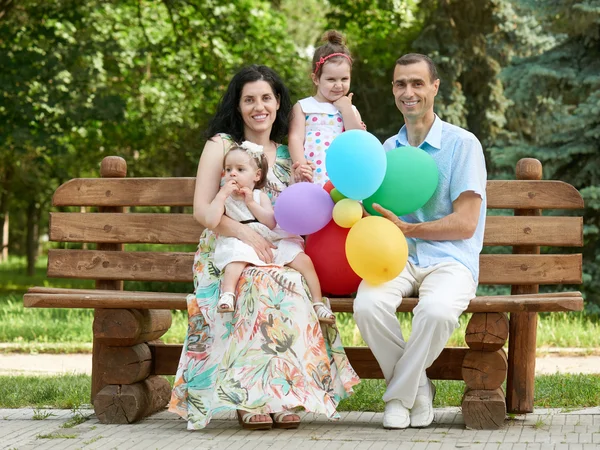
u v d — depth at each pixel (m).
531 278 4.84
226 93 4.74
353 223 4.29
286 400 4.07
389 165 4.36
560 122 11.45
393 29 16.94
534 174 5.00
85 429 4.40
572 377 5.99
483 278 4.86
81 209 22.88
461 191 4.41
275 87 4.78
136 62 17.12
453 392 5.37
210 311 4.36
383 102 17.30
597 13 11.26
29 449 3.89
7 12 16.05
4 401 5.28
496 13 15.66
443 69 15.59
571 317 10.52
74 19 15.84
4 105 14.77
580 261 4.82
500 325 4.26
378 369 4.68
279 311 4.18
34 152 20.12
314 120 4.85
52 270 5.16
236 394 4.09
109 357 4.61
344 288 4.45
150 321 4.80
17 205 28.19
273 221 4.46
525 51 15.80
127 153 21.72
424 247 4.46
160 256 5.07
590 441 3.96
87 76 15.62
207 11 16.78
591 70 11.69
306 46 23.47
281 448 3.83
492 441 3.97
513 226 4.90
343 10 17.06
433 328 4.13
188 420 4.29
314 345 4.22
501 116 15.92
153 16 18.53
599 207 11.02
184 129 20.55
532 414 4.75
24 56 14.95
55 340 9.20
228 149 4.62
